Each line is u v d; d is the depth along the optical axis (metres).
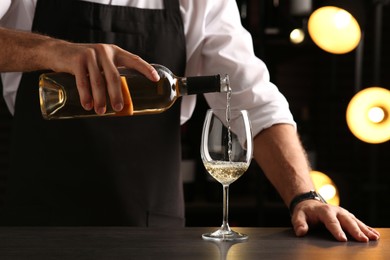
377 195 4.19
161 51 2.35
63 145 2.25
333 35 3.46
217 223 3.88
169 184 2.35
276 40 3.76
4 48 1.80
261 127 2.15
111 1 2.33
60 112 1.75
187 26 2.39
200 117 4.00
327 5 3.49
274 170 2.08
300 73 4.34
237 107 2.31
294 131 2.18
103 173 2.25
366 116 3.56
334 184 3.78
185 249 1.57
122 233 1.75
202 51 2.43
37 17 2.28
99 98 1.66
